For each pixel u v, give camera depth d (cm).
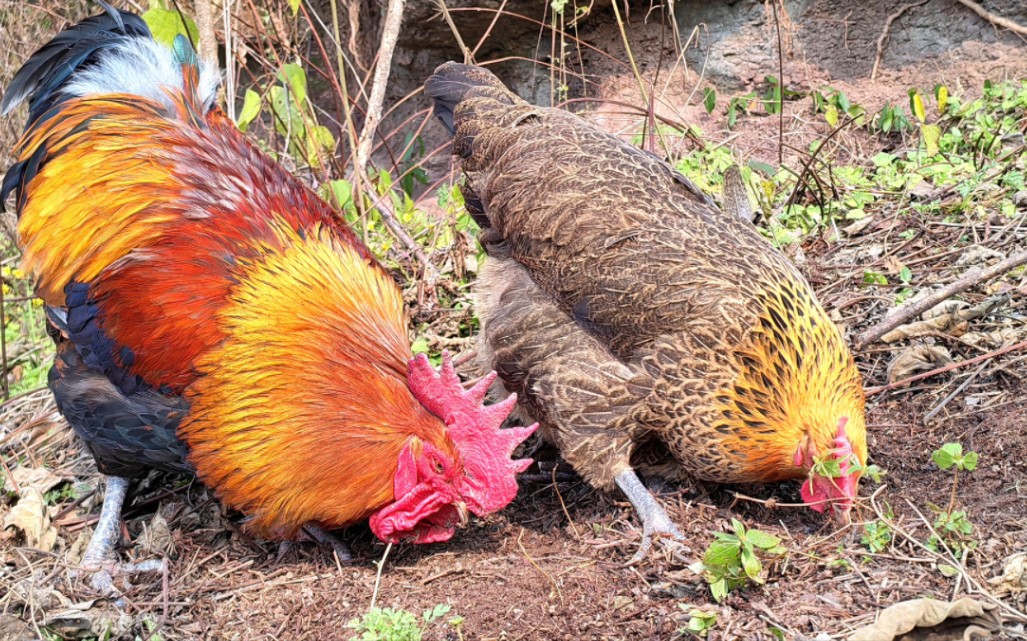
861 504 134
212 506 144
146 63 146
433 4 201
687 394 135
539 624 128
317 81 222
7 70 182
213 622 132
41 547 142
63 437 157
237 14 187
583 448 138
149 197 137
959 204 165
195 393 132
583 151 145
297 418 131
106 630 133
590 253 139
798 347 134
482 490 132
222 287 133
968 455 131
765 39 197
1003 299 151
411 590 132
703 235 139
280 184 141
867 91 194
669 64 204
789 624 126
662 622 127
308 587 134
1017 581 127
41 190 140
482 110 150
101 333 135
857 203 170
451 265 168
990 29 189
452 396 132
